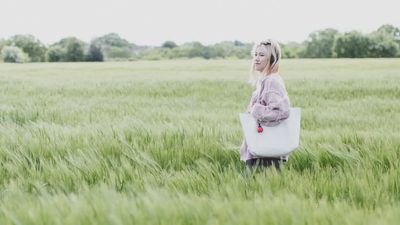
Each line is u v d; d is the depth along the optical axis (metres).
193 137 6.51
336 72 35.16
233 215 2.99
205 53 105.75
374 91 18.34
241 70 41.16
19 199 3.75
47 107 12.14
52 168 4.93
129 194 4.11
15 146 6.13
